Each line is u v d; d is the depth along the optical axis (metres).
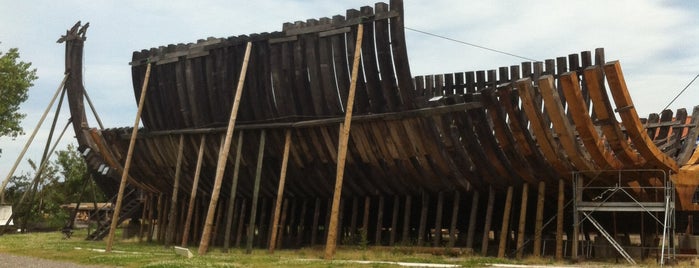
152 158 30.09
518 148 20.33
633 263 18.61
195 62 26.30
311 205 29.14
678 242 22.12
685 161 22.39
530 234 24.95
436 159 21.88
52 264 18.69
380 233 24.45
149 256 20.75
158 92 28.14
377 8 21.19
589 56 21.50
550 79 18.09
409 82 21.23
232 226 29.83
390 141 22.52
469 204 25.09
